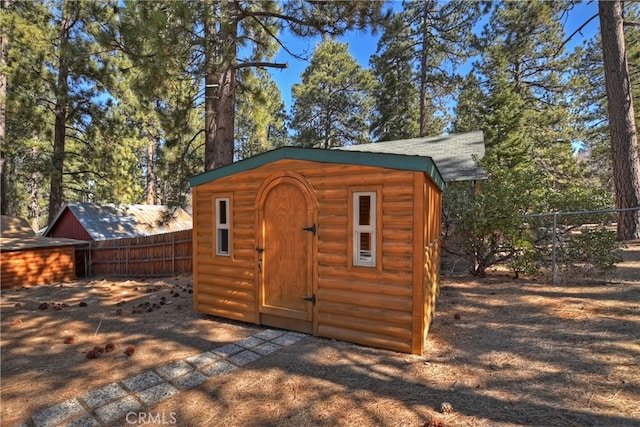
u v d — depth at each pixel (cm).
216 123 866
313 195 390
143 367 323
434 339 370
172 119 878
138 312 528
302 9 716
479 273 677
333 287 380
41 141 1280
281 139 2755
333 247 380
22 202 2156
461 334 381
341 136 2520
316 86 2372
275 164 419
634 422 206
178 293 667
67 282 942
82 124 1365
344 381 284
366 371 301
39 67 1186
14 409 254
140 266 1041
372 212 359
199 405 254
